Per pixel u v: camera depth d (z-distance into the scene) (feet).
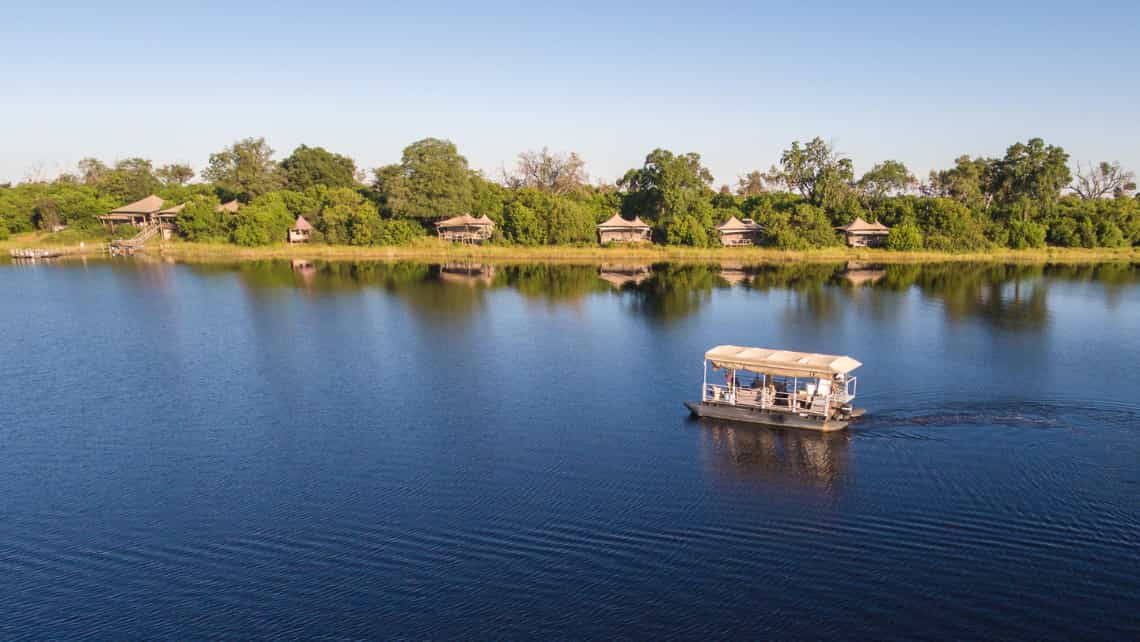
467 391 191.83
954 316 292.61
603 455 146.10
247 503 127.65
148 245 572.51
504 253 548.31
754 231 583.17
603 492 129.18
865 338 250.78
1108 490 126.31
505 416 171.12
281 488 133.39
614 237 588.91
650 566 104.99
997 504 121.90
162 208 620.90
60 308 317.22
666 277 436.35
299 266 488.02
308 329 272.92
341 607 96.58
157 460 147.23
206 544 113.91
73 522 122.01
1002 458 140.56
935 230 557.74
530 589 99.81
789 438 152.56
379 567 106.11
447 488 132.16
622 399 183.11
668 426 162.20
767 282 409.49
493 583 101.45
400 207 568.00
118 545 114.32
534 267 491.31
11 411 177.68
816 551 108.27
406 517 121.39
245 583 102.89
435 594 99.09
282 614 95.35
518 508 123.85
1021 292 359.25
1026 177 571.69
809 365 154.40
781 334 259.19
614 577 102.42
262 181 654.12
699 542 111.45
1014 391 183.01
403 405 180.45
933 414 165.07
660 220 589.32
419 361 223.51
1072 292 357.82
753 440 152.15
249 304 328.90
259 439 158.10
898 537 111.86
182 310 312.71
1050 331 260.62
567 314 305.32
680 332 265.34
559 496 128.06
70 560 110.32
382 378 204.74
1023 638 87.76
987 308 311.68
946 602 95.14
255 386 197.88
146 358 228.63
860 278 424.05
